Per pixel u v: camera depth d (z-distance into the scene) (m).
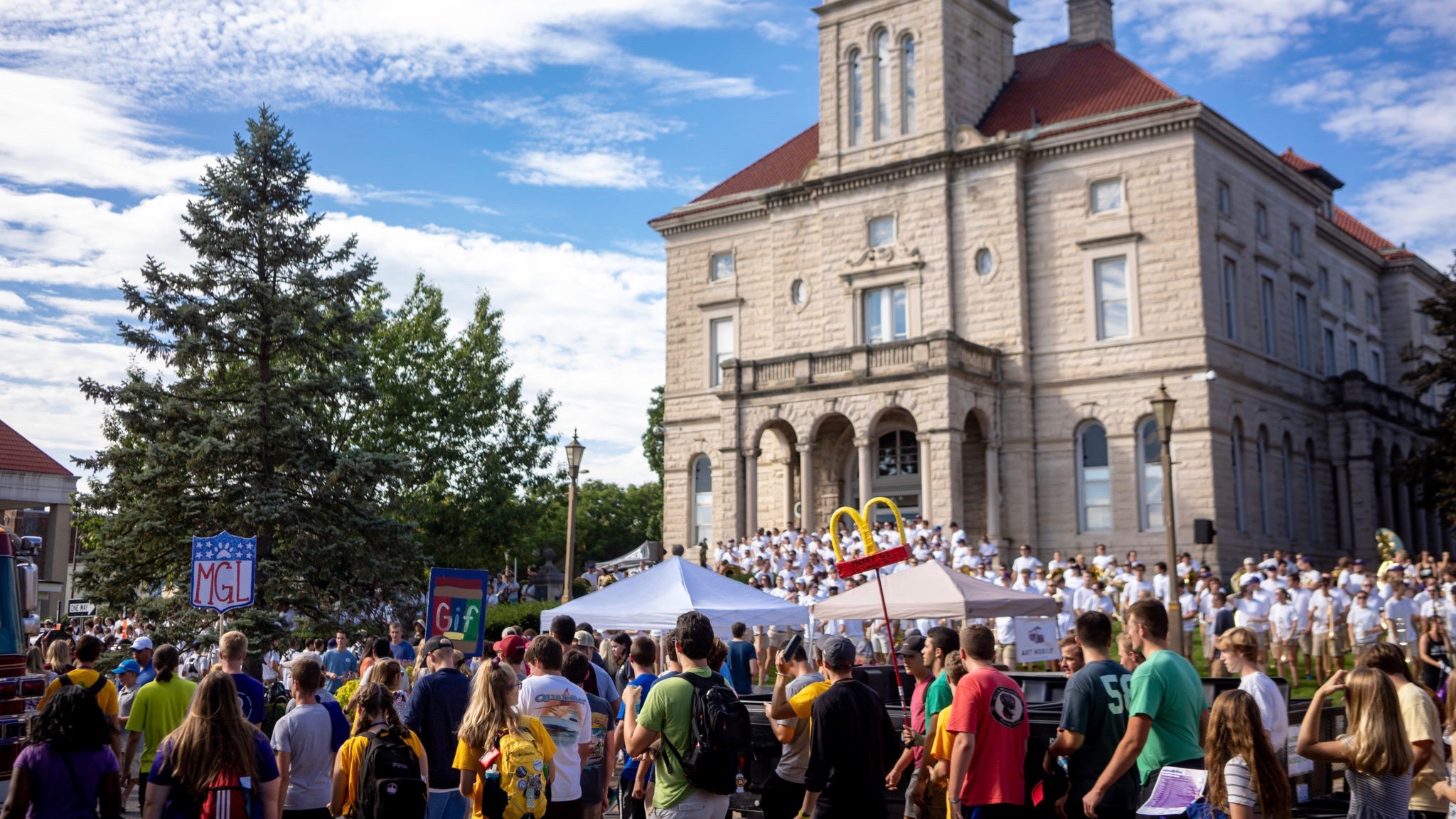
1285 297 50.78
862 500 45.50
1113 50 51.50
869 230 50.88
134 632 37.94
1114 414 45.38
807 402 47.25
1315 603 27.64
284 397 33.03
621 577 45.19
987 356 46.44
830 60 52.59
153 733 13.24
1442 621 22.39
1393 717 9.60
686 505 55.38
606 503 107.00
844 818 10.10
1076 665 14.55
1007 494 46.56
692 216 56.44
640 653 12.75
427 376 57.59
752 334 54.41
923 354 44.59
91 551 32.59
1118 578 34.25
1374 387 53.91
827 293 51.66
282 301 33.59
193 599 19.27
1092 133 46.16
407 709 12.05
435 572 17.94
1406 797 9.62
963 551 35.56
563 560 101.69
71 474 54.78
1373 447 53.69
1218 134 45.69
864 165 51.12
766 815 11.88
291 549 32.53
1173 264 44.66
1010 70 53.53
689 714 10.17
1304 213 53.28
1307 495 50.84
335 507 33.69
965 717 9.85
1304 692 26.83
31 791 9.52
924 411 44.44
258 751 9.76
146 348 33.25
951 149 48.72
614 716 13.20
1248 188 48.47
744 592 21.59
